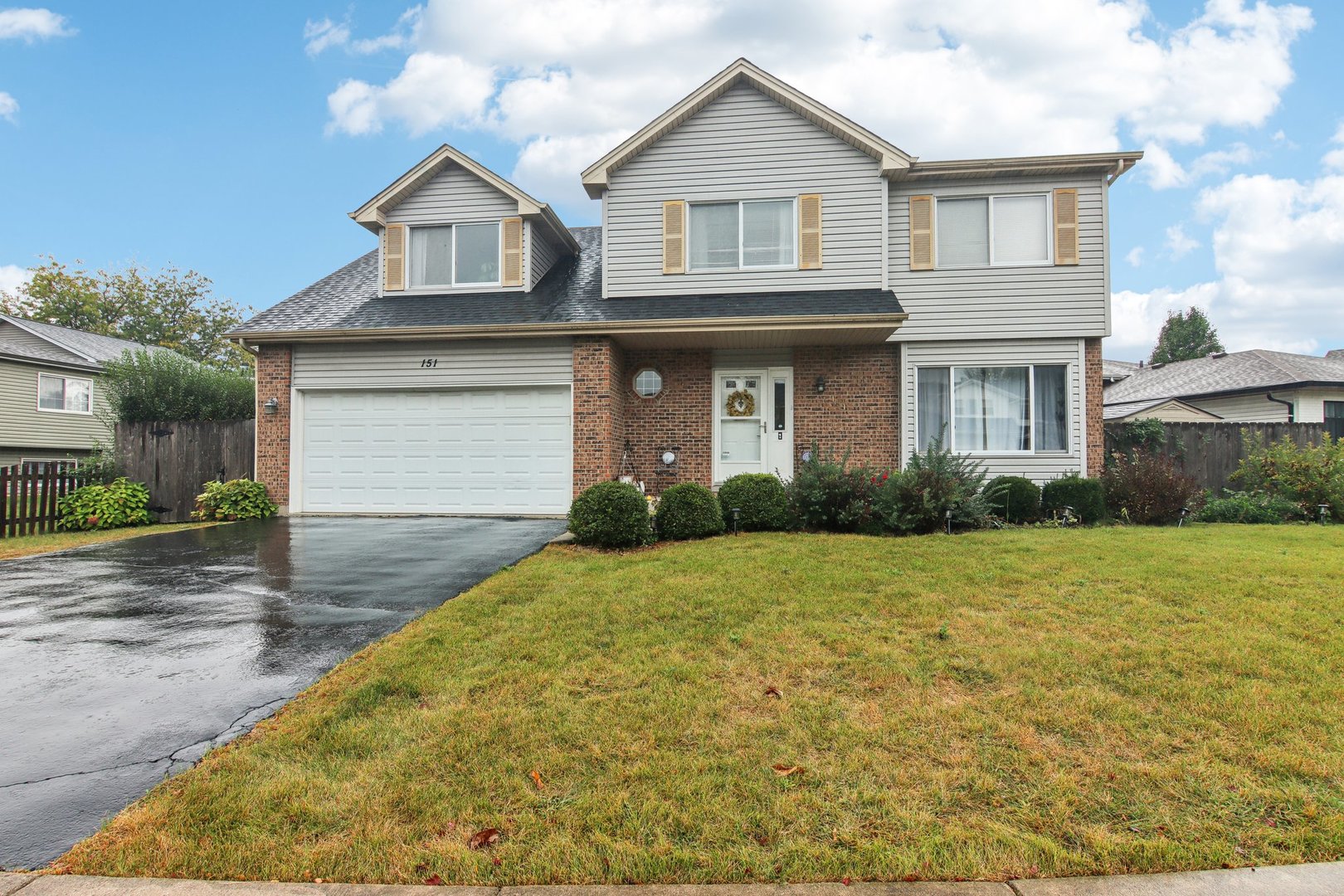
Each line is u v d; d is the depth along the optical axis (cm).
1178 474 1138
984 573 662
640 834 275
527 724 365
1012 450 1237
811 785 307
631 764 325
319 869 257
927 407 1259
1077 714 369
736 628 513
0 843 276
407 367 1244
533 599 605
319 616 589
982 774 314
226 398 1691
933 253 1241
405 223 1359
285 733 361
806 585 629
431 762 329
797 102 1220
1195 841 267
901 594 595
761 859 259
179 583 715
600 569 720
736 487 995
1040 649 460
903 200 1254
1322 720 360
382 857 263
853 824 279
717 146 1262
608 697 398
